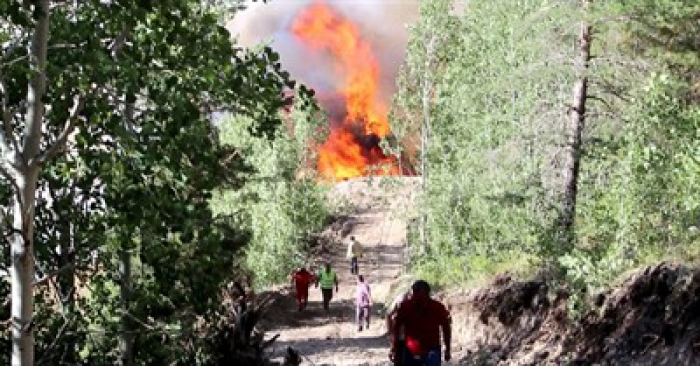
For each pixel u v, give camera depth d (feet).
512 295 61.72
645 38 62.49
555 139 62.23
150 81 26.50
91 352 34.78
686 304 44.14
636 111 49.78
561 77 62.59
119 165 25.81
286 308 100.53
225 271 35.99
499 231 73.87
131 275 36.68
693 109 48.37
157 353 35.91
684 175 44.11
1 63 25.82
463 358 60.23
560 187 63.57
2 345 32.40
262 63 26.73
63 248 32.91
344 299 110.73
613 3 56.18
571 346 50.26
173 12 28.22
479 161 72.64
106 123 26.30
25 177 26.30
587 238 60.95
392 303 89.15
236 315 49.83
